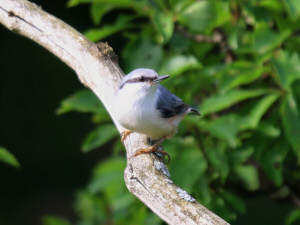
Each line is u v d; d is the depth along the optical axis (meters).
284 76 7.61
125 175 6.44
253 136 8.32
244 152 8.27
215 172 8.52
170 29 7.98
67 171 18.92
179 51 9.06
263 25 8.25
